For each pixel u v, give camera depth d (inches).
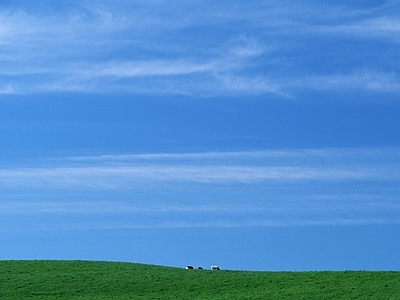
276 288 2741.1
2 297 2679.6
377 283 2694.4
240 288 2785.4
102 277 3058.6
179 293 2733.8
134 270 3287.4
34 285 2883.9
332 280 2819.9
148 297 2662.4
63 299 2647.6
